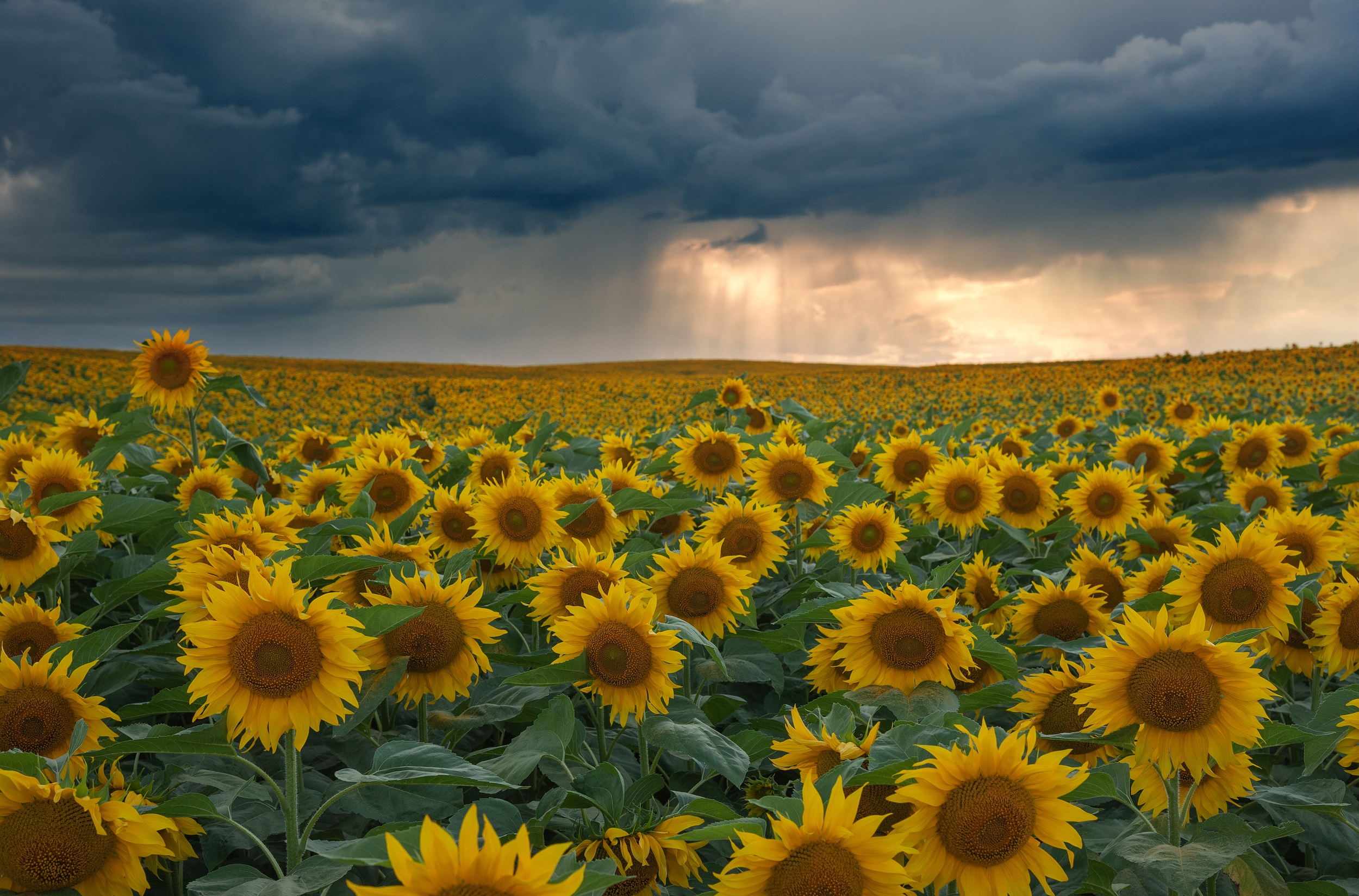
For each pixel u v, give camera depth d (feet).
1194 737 8.96
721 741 10.87
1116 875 10.53
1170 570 14.65
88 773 9.41
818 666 14.14
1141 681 9.05
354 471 22.25
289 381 162.20
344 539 17.11
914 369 280.72
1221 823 9.80
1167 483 31.86
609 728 14.70
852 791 8.91
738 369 331.57
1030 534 23.79
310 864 8.84
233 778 11.21
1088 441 40.81
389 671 10.99
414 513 16.75
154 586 13.07
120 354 240.53
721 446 23.39
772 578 21.93
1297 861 13.32
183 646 11.44
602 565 13.58
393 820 10.57
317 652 8.73
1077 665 11.35
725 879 7.15
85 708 9.85
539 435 27.27
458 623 11.57
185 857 10.34
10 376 21.71
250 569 9.02
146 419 23.71
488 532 17.17
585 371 320.50
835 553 21.83
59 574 15.23
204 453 26.50
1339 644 13.03
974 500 23.22
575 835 10.22
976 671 13.92
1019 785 7.74
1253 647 14.44
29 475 17.79
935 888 8.23
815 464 22.26
